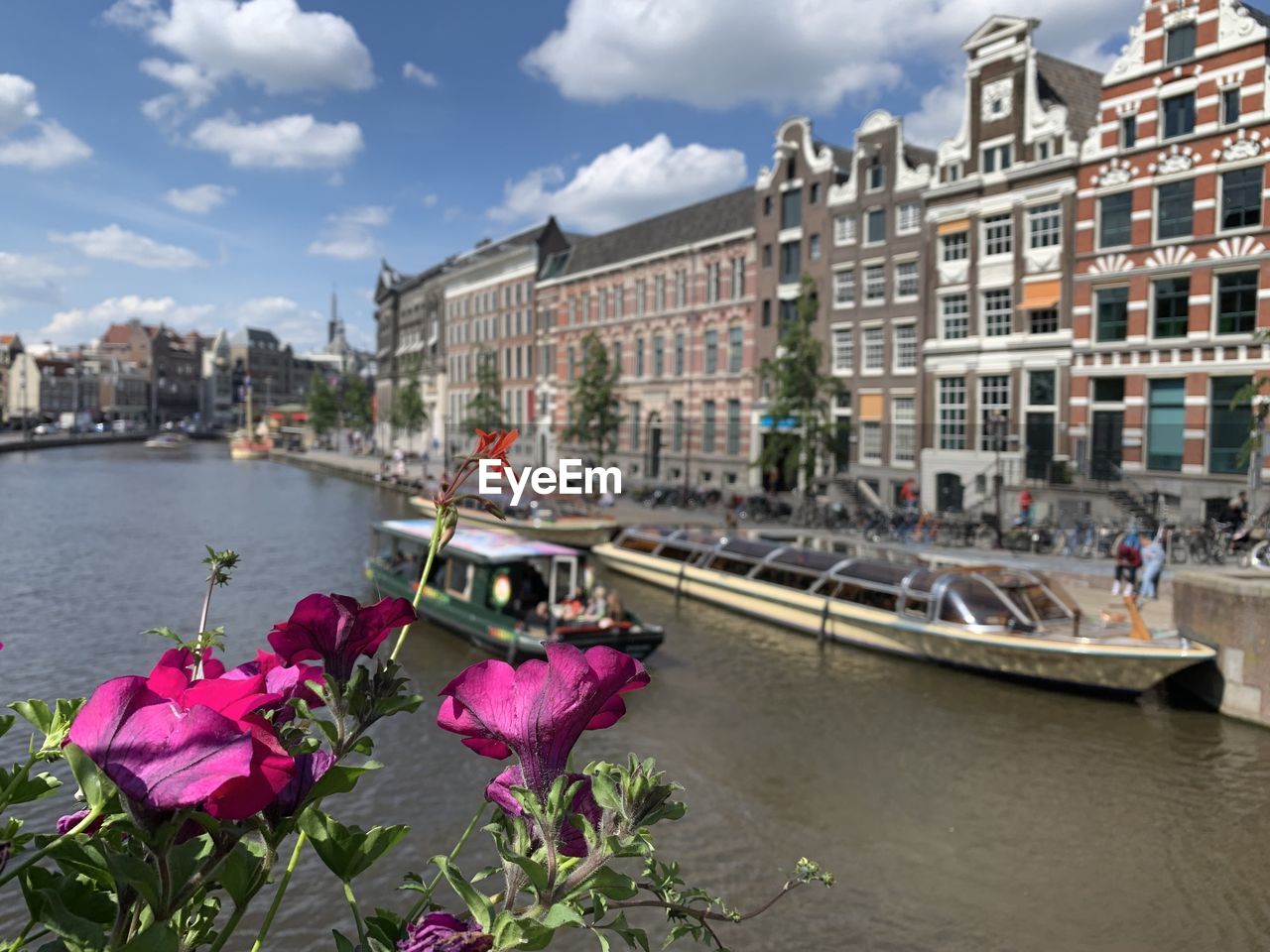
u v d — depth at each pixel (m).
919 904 8.65
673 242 48.09
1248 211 25.66
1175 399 27.41
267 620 19.23
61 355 160.00
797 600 19.06
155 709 1.13
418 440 86.88
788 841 9.84
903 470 34.97
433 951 1.31
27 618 19.06
